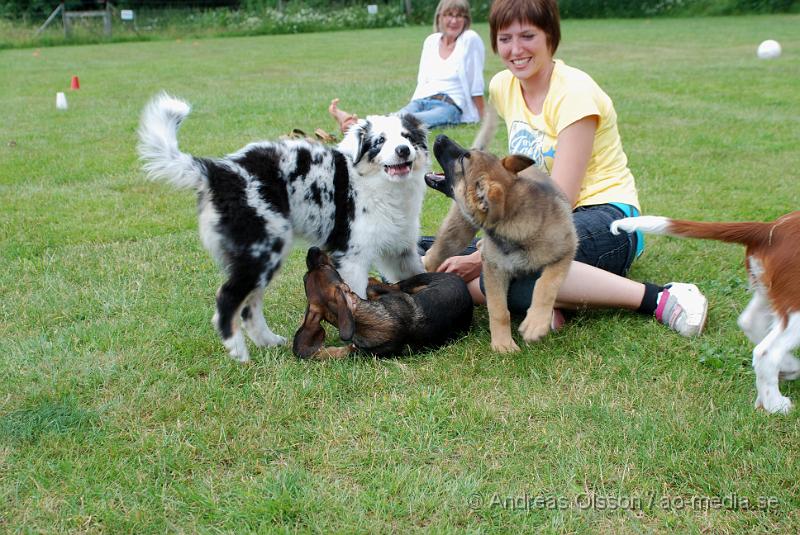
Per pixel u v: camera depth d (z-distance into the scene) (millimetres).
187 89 12766
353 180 3979
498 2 3965
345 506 2574
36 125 9648
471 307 3889
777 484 2609
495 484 2672
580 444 2889
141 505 2594
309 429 3029
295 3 33219
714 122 9023
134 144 8422
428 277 3980
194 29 29000
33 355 3654
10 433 2994
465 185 3578
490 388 3328
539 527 2473
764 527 2443
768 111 9719
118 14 29719
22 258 4941
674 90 11508
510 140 4344
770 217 5520
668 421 2994
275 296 4449
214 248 3607
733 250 4938
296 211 3811
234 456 2873
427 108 9070
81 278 4637
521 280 3834
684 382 3314
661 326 3830
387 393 3318
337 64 16906
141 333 3883
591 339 3738
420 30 28719
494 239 3578
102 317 4105
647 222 3227
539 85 4105
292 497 2605
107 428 3059
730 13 31016
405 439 2953
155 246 5184
